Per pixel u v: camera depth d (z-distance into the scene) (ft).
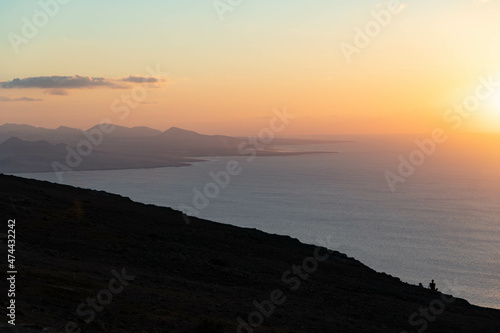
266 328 64.28
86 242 104.63
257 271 106.63
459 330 83.46
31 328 45.83
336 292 98.07
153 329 55.72
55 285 64.34
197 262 104.01
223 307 72.64
